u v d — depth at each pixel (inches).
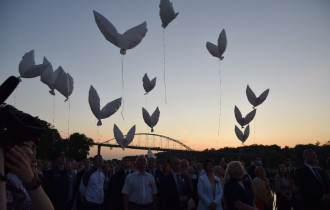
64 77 212.7
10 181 47.6
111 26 172.1
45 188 223.3
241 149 3048.7
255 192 296.4
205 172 250.5
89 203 265.7
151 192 248.5
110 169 437.1
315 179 229.5
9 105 37.4
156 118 264.2
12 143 35.9
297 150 2847.0
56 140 2281.0
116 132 246.7
